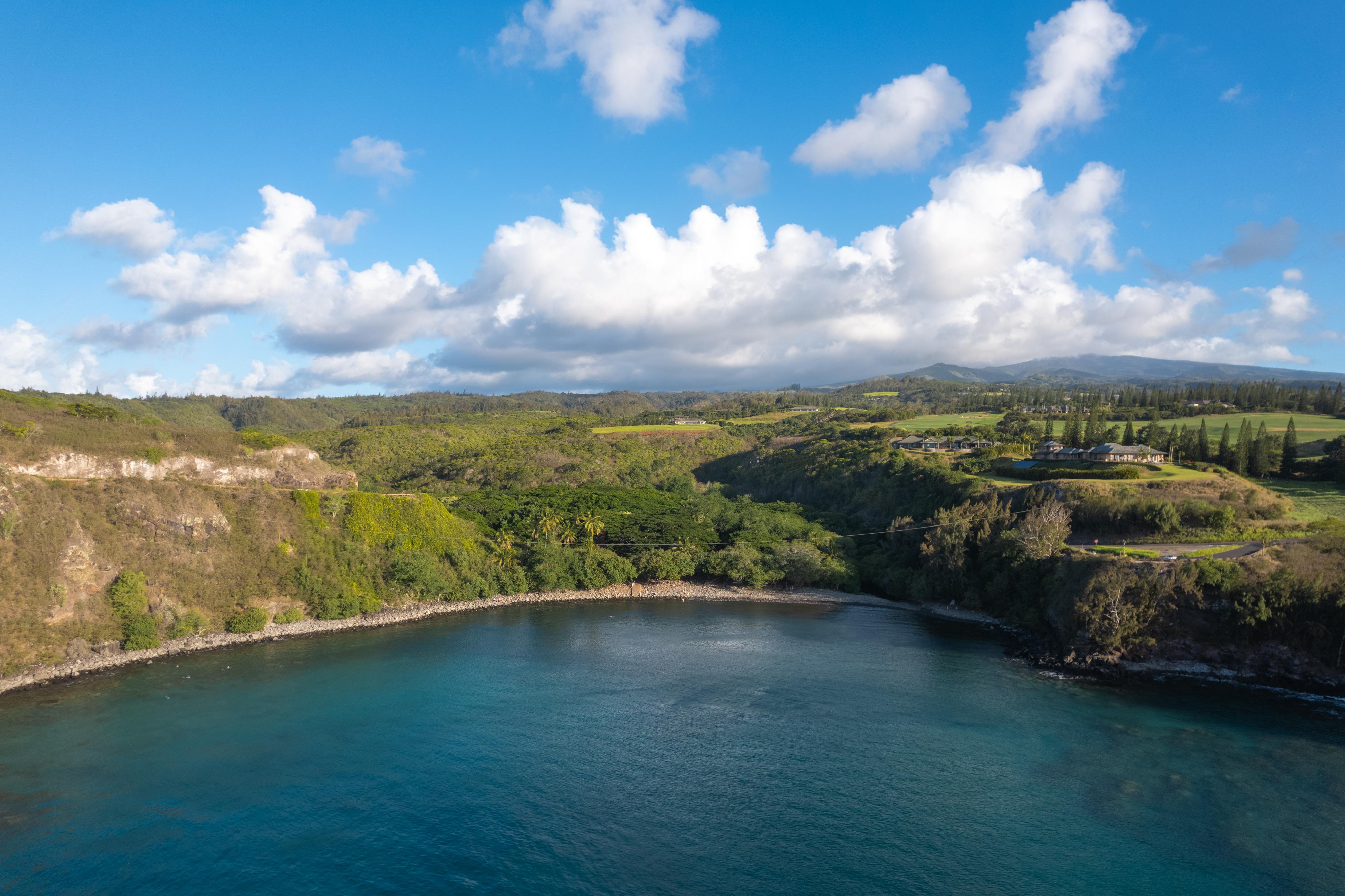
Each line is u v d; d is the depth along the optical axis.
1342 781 51.31
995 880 40.69
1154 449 152.38
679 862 42.66
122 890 39.59
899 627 100.75
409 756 56.25
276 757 55.72
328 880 40.81
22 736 58.94
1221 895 39.00
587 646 88.75
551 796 50.34
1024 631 96.25
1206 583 76.56
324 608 97.12
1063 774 53.03
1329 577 72.69
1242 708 66.25
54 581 76.81
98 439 94.44
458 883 40.59
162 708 65.50
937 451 178.62
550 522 130.38
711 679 75.25
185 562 89.50
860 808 48.62
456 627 98.50
